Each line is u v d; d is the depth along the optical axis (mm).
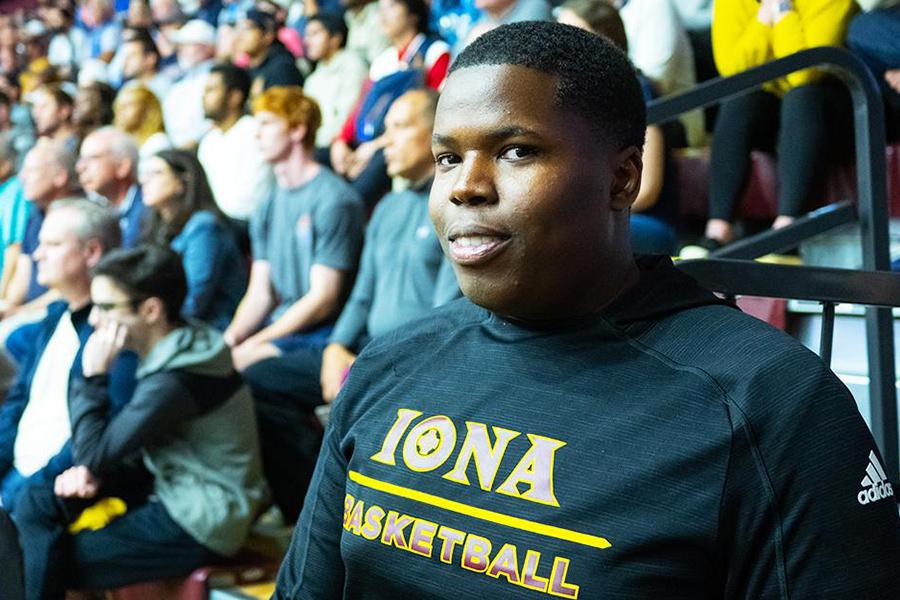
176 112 5598
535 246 947
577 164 945
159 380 2660
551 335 995
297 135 3617
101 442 2637
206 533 2670
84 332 2980
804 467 873
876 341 1714
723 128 2984
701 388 914
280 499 3086
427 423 1012
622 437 918
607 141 966
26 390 3105
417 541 970
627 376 950
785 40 2906
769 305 2434
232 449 2750
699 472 886
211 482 2713
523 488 933
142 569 2664
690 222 3252
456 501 959
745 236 3127
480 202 956
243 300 3850
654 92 3234
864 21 2869
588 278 972
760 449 880
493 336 1031
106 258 2746
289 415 3105
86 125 5438
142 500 2766
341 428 1097
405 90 4344
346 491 1068
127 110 5074
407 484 993
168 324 2770
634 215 2816
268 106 3605
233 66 4570
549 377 978
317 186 3611
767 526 876
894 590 871
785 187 2832
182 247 3822
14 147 5547
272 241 3705
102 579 2664
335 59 5059
